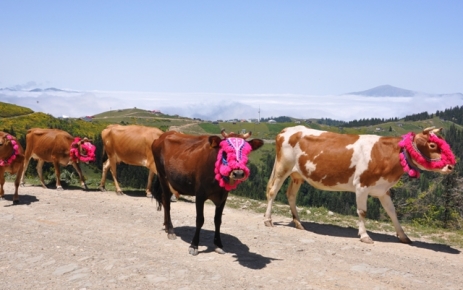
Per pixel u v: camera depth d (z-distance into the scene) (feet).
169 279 25.46
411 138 34.96
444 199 92.27
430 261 31.94
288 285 25.29
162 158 34.42
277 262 29.68
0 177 47.70
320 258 31.07
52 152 58.08
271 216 44.06
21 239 33.09
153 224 39.47
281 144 40.65
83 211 44.11
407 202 101.19
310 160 38.78
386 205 38.01
